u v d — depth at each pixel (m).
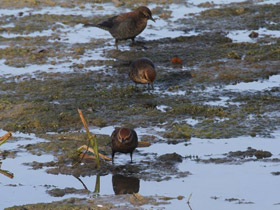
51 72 17.45
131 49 19.77
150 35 21.23
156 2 25.17
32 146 12.52
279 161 11.50
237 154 11.86
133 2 25.14
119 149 11.56
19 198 10.14
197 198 9.95
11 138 12.98
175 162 11.59
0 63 18.34
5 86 16.25
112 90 15.98
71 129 13.48
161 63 18.28
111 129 13.41
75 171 11.35
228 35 21.08
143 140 12.70
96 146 11.50
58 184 10.79
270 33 21.20
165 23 22.59
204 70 17.52
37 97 15.44
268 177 10.77
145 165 11.55
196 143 12.52
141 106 14.83
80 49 19.50
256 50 18.98
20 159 11.93
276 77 16.89
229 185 10.47
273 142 12.46
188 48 19.67
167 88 16.20
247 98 15.20
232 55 18.56
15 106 14.73
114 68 17.89
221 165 11.38
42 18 23.02
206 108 14.32
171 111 14.34
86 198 10.03
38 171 11.39
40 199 10.09
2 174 11.21
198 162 11.56
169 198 9.95
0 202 9.98
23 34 21.27
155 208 9.52
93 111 14.44
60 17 23.14
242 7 24.16
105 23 19.83
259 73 17.19
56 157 12.02
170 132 13.01
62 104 14.91
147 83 16.02
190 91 15.88
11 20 22.75
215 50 19.33
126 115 14.22
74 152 11.92
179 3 25.06
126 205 9.66
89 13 23.72
